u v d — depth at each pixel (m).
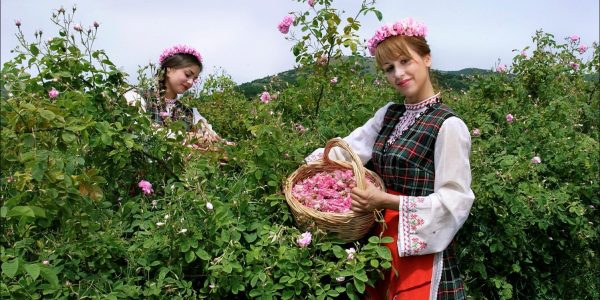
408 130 2.27
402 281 2.19
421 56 2.25
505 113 3.92
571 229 3.35
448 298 2.20
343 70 3.92
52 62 2.81
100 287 2.08
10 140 1.80
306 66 3.82
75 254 2.20
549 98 4.56
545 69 4.57
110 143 2.41
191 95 5.20
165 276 2.21
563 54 4.98
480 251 3.05
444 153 2.12
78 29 2.80
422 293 2.14
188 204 2.30
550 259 3.29
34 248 2.22
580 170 3.71
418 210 2.11
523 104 4.17
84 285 2.10
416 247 2.11
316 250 2.34
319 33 3.66
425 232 2.10
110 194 2.63
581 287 3.66
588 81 5.52
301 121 3.71
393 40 2.22
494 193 3.06
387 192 2.33
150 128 2.78
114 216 2.43
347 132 3.31
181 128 2.81
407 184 2.23
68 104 2.38
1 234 1.85
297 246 2.25
